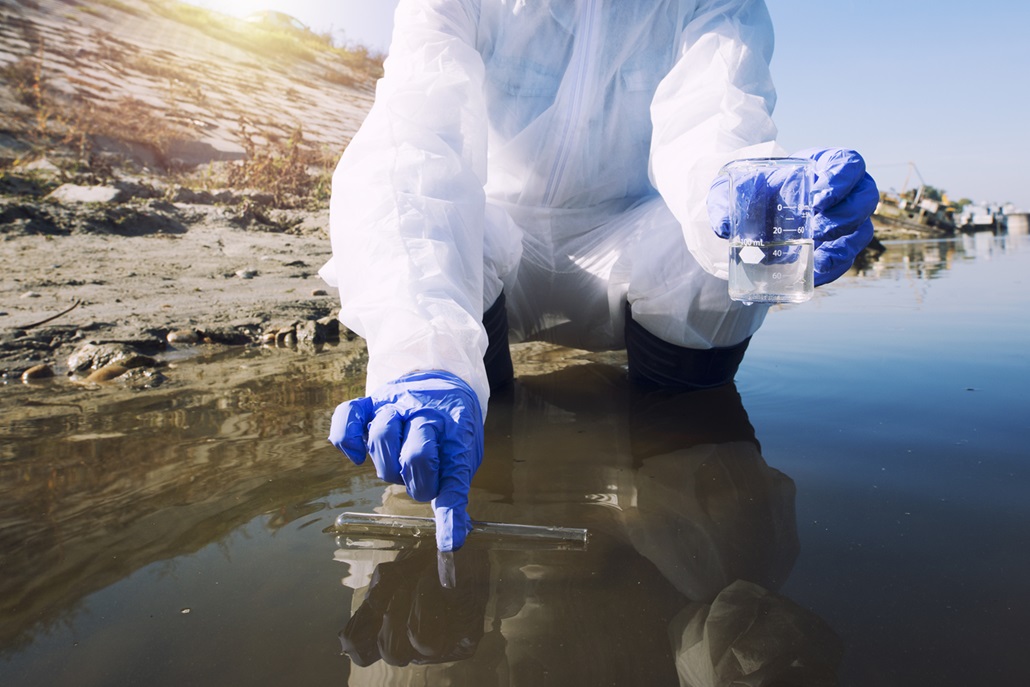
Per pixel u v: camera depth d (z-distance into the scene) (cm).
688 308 227
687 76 190
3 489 168
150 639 108
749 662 99
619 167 244
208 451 192
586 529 143
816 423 205
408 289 138
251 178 984
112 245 601
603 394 248
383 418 120
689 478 169
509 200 250
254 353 338
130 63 1363
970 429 194
